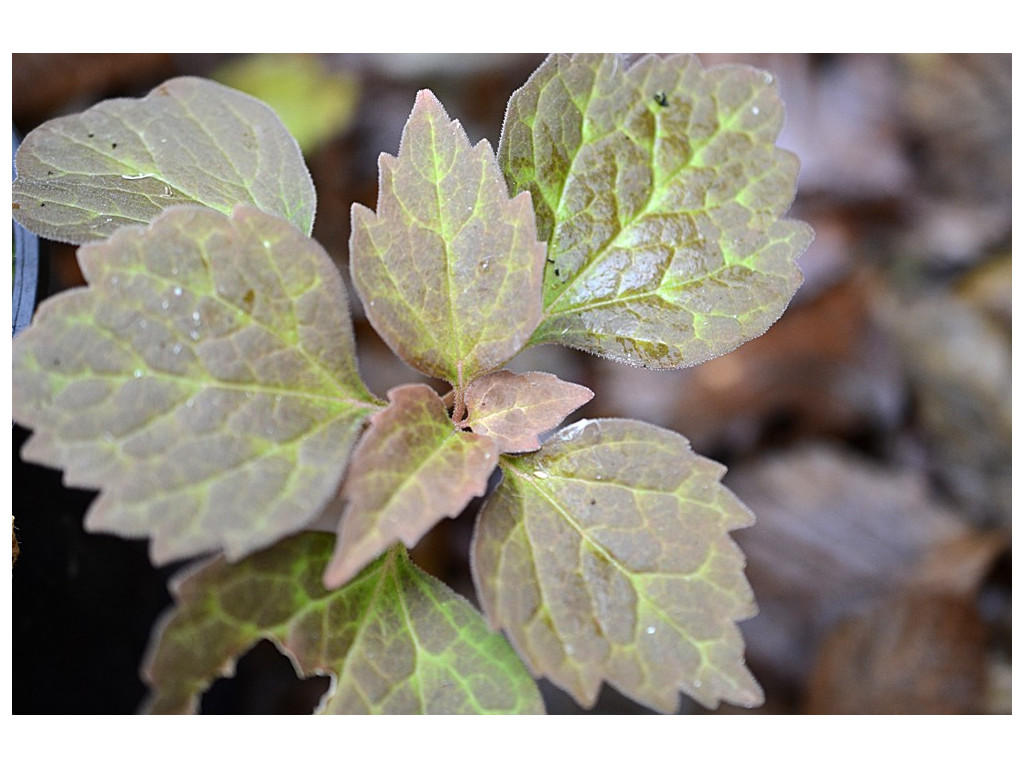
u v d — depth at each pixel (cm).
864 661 33
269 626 19
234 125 22
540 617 19
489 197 20
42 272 24
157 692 18
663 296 21
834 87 46
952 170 45
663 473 20
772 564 37
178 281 19
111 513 18
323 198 41
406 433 19
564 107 21
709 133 22
